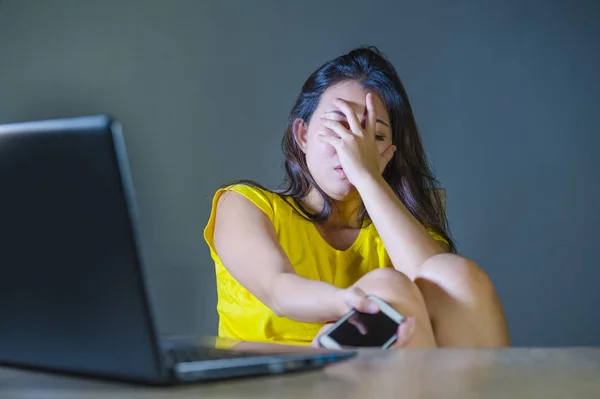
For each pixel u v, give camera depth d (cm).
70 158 50
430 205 171
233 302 157
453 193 349
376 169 140
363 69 162
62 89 342
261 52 344
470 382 55
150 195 338
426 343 86
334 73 162
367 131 149
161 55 343
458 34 350
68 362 54
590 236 352
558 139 352
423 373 59
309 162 158
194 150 340
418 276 99
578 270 351
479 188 349
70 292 52
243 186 156
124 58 343
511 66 352
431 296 96
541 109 352
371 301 82
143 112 341
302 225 159
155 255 336
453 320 94
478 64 351
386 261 161
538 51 353
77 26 343
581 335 350
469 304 94
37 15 344
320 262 159
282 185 172
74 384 55
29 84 342
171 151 340
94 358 52
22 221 53
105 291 50
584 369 62
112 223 49
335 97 158
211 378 53
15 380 57
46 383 55
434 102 349
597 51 355
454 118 349
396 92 162
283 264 134
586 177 353
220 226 150
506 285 349
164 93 342
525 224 351
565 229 352
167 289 334
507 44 352
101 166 49
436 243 122
